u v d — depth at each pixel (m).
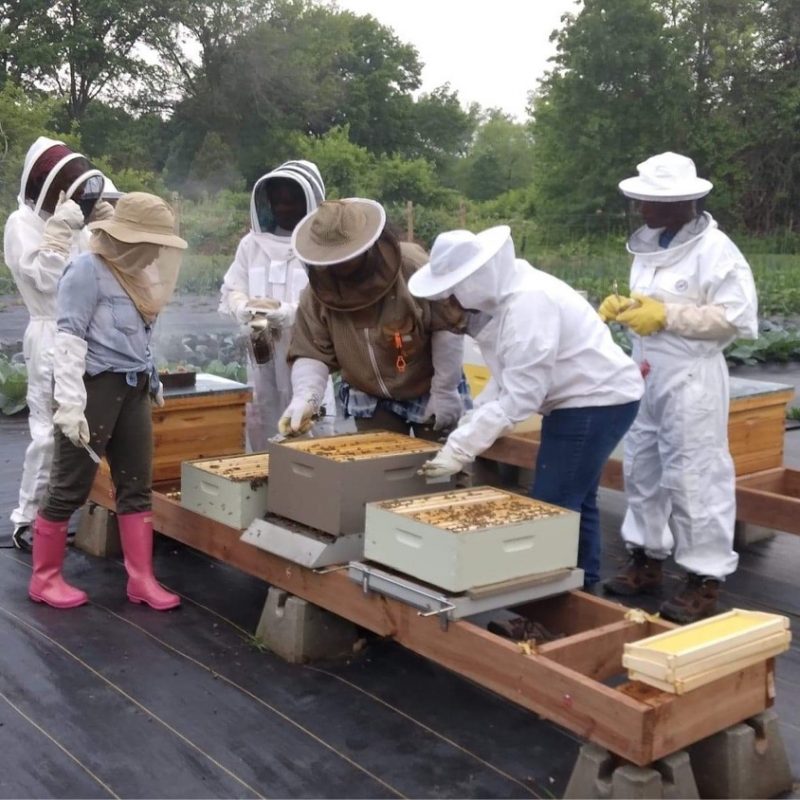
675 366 3.68
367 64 53.03
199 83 42.12
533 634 3.09
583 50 35.31
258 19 42.31
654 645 2.45
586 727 2.41
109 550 4.41
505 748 2.79
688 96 35.09
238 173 41.19
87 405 3.60
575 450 3.41
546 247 31.03
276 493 3.45
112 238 3.52
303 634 3.32
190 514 3.91
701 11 36.38
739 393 4.59
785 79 36.34
